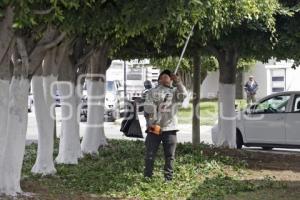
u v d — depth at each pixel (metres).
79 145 14.75
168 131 11.51
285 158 16.14
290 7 13.49
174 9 7.71
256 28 12.98
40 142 12.23
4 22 8.66
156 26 8.91
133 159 14.30
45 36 9.71
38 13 7.38
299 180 12.55
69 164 13.77
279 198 10.37
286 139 18.53
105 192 10.55
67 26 8.53
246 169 13.91
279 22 13.49
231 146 17.41
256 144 19.31
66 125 14.01
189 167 13.01
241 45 14.21
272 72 41.53
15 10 7.01
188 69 30.80
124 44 15.34
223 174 12.86
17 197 9.49
